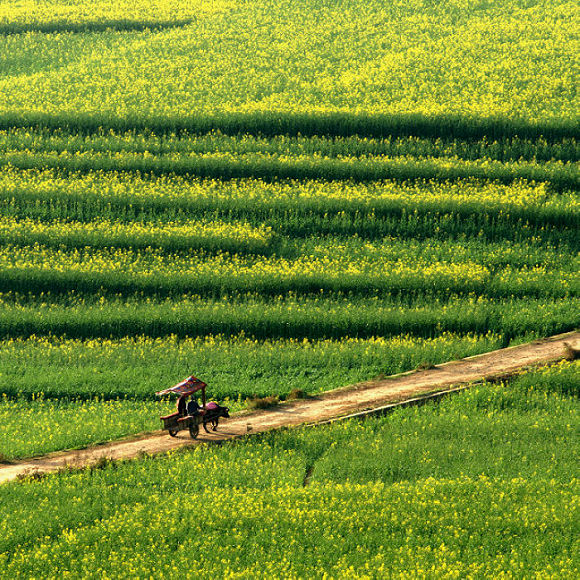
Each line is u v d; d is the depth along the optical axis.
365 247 87.56
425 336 70.75
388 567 35.56
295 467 47.03
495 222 89.38
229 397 61.00
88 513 41.59
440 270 79.44
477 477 44.59
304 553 37.16
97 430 54.28
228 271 81.94
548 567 34.75
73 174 104.38
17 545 38.38
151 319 73.06
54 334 73.19
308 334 71.44
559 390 57.16
